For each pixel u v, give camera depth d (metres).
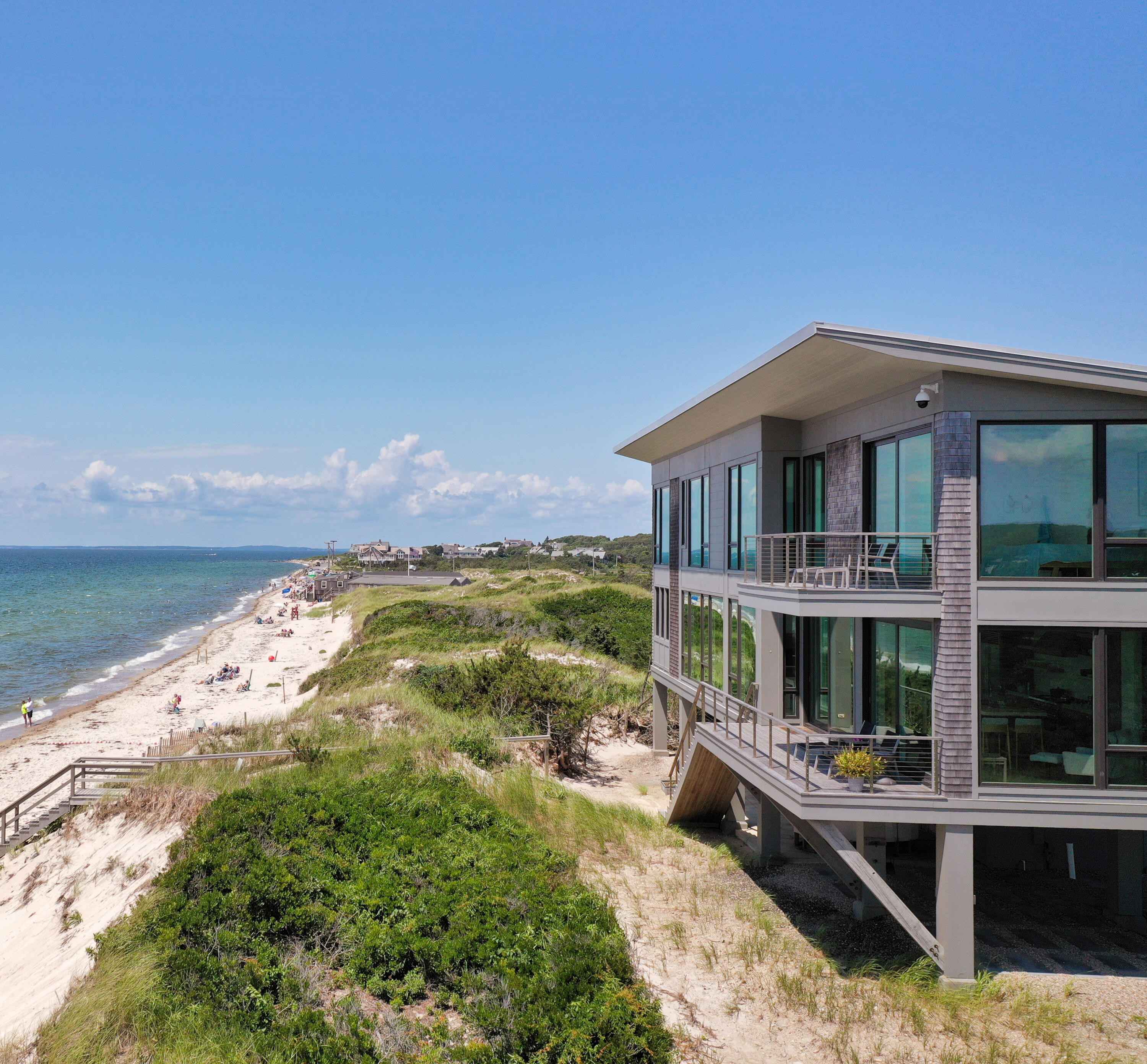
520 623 47.69
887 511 13.22
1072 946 12.44
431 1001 9.10
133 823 15.77
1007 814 11.11
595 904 10.88
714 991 10.57
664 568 24.19
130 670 57.22
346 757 17.59
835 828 11.41
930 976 11.20
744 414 16.67
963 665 11.23
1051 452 11.23
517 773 18.50
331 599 117.31
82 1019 8.75
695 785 17.06
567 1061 7.62
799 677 16.55
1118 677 11.10
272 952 9.62
